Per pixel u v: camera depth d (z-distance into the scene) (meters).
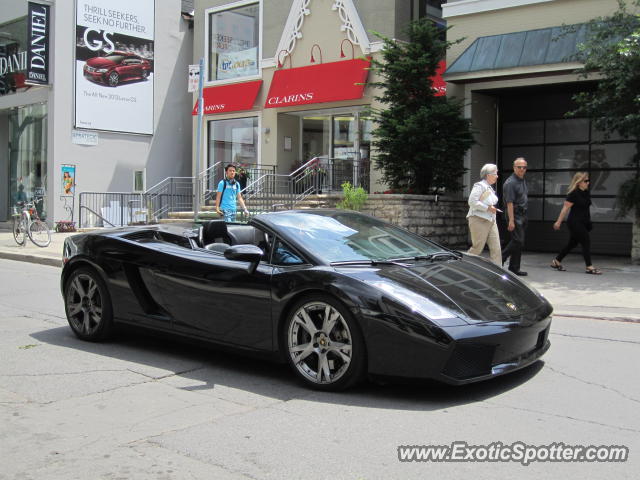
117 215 20.94
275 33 18.16
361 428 4.05
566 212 10.95
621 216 11.98
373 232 5.77
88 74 20.17
